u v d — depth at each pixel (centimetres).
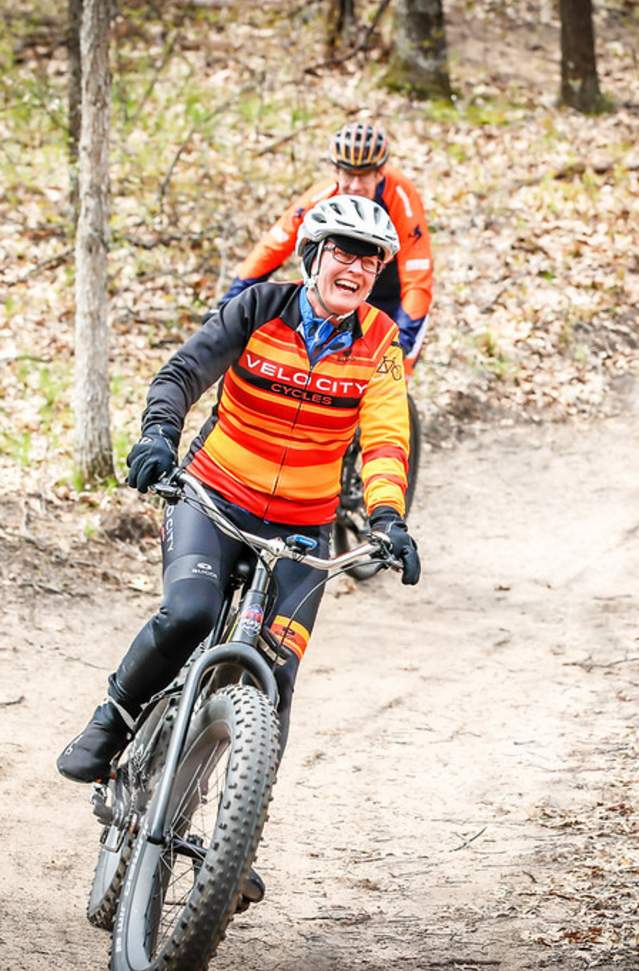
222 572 585
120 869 580
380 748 901
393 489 588
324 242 579
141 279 1820
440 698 989
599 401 1717
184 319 1741
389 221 586
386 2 2545
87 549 1202
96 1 1217
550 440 1616
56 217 1956
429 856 733
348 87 2664
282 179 2178
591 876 681
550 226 2127
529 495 1465
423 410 1634
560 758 871
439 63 2672
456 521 1391
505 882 687
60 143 2205
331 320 589
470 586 1230
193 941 483
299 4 3045
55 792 812
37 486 1290
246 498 604
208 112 2366
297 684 1019
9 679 966
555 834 750
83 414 1288
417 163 2331
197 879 490
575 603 1186
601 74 2925
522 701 978
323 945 616
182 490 556
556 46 3036
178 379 584
